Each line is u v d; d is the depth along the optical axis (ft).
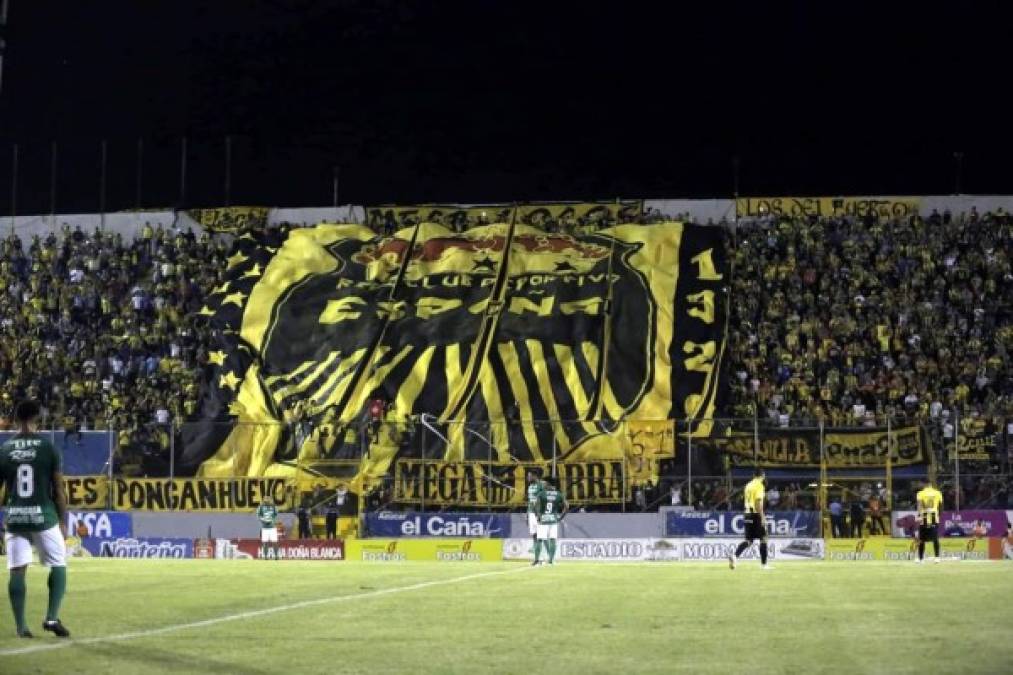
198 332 203.00
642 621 58.95
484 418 179.93
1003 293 195.72
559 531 160.45
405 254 212.23
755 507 113.19
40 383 198.18
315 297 204.44
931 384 180.14
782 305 197.47
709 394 180.75
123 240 226.38
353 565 130.00
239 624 58.03
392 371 188.65
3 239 227.81
